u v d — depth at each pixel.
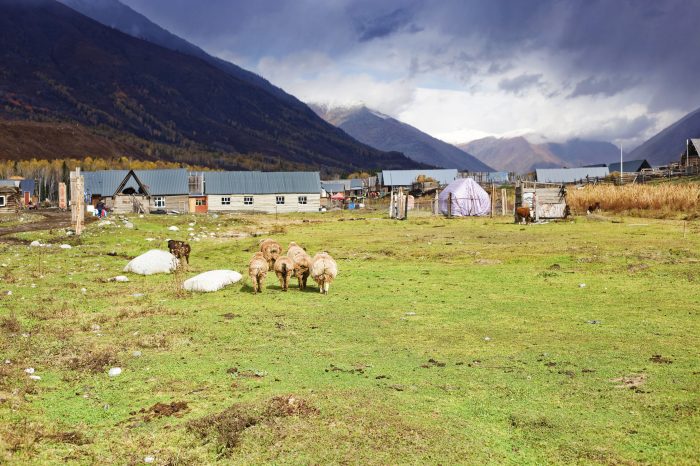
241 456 7.45
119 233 38.44
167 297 18.59
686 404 8.71
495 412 8.81
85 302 17.58
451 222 52.06
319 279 19.09
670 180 96.31
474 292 19.20
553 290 19.28
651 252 26.64
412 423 8.32
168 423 8.45
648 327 13.84
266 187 89.31
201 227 45.78
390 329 14.21
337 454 7.43
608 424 8.23
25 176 188.62
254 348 12.52
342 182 152.50
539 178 129.50
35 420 8.36
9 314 15.45
